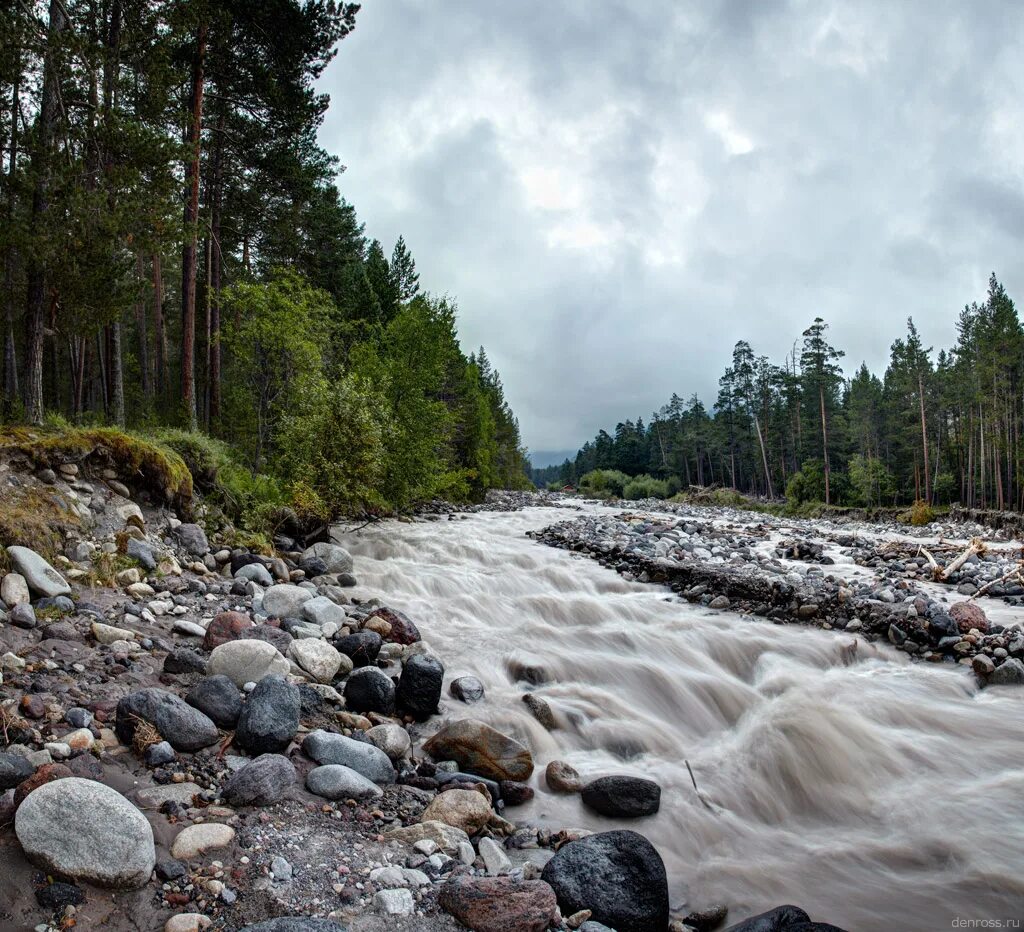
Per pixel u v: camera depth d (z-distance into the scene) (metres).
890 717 7.38
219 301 20.22
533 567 14.72
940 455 68.75
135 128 11.80
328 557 11.79
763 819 5.57
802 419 84.38
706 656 9.29
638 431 145.62
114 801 3.53
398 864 3.98
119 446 9.31
